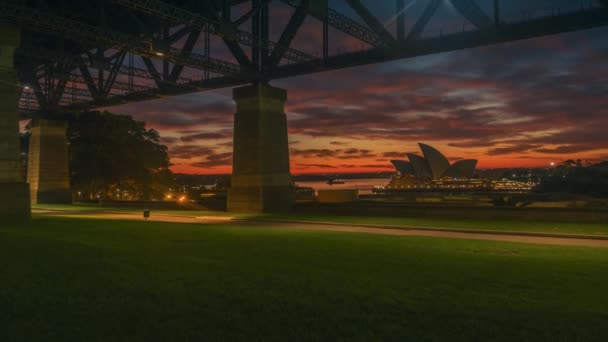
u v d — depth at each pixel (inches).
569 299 350.9
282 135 1740.9
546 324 278.2
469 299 340.8
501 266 511.2
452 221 1262.3
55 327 266.2
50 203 2434.8
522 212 1248.8
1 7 1169.4
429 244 744.3
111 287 356.5
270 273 428.5
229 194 1723.7
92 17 1627.7
